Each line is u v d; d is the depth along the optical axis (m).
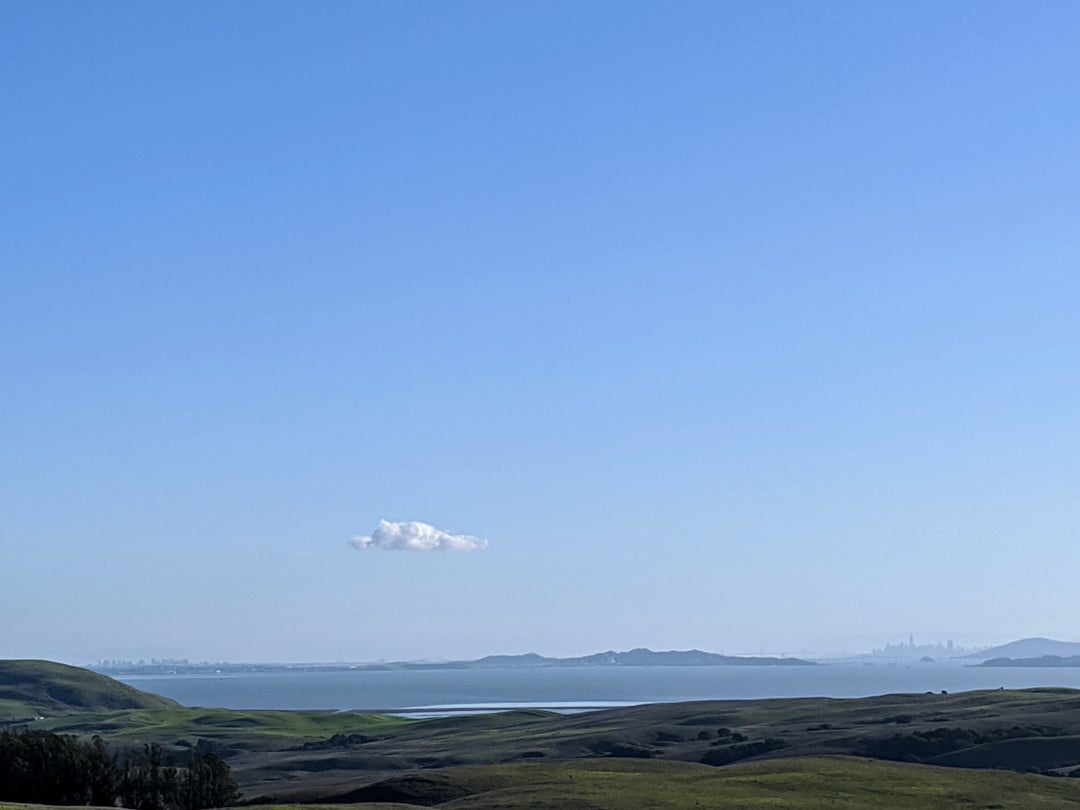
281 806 92.75
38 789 102.81
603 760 130.12
